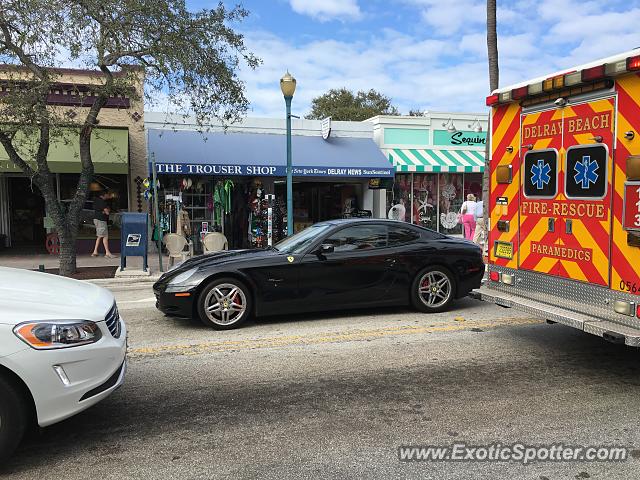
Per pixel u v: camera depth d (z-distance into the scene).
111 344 3.57
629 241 4.59
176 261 14.02
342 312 7.78
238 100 12.62
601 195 4.89
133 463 3.42
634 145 4.54
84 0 10.06
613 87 4.73
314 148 17.97
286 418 4.10
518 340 6.25
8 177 17.11
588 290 5.07
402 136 19.42
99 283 10.95
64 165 14.72
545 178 5.59
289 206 13.40
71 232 11.80
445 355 5.68
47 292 3.74
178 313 6.79
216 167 15.81
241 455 3.52
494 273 6.43
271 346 6.03
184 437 3.79
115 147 15.12
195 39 11.35
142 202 16.59
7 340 3.12
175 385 4.82
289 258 6.98
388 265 7.40
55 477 3.25
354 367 5.29
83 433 3.86
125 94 11.65
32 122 10.54
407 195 19.98
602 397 4.50
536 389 4.68
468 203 16.75
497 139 6.31
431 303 7.70
